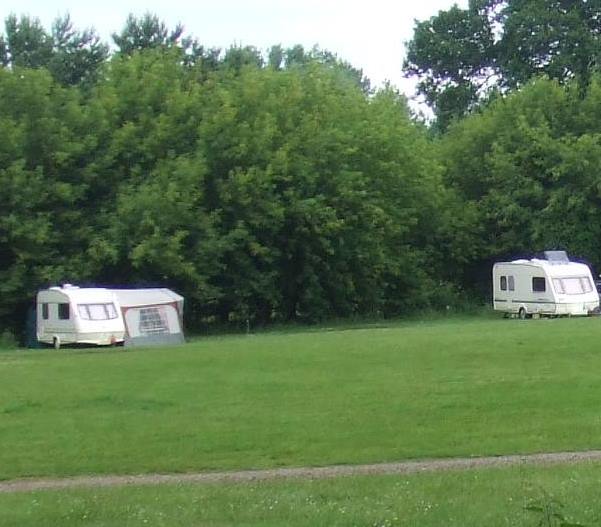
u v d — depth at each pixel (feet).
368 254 193.06
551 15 273.33
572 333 108.78
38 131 168.45
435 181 212.84
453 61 292.20
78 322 143.43
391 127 205.05
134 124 178.70
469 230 220.02
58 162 167.22
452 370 82.02
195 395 72.54
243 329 183.32
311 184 185.47
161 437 57.31
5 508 38.45
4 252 165.37
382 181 200.75
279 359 92.89
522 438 54.34
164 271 167.94
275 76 199.31
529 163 219.00
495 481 41.32
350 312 199.31
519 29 277.64
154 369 88.17
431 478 42.98
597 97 225.35
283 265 191.01
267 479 45.50
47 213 164.76
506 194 218.59
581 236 213.05
